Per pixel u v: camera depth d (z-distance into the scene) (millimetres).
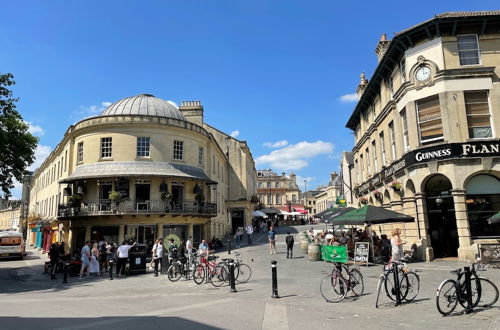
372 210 16859
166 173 27188
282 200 95125
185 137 30047
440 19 17125
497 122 16875
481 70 17125
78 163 28766
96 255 19922
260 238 38344
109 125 27875
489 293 8656
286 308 9164
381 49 25172
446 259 17094
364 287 11633
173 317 8422
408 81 18438
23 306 10570
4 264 29422
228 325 7578
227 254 25047
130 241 22906
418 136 18047
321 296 10656
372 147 26406
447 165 16906
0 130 20484
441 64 17516
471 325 7113
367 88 25219
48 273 21297
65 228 30469
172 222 27188
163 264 19031
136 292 13086
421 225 17734
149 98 31422
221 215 41156
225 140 48281
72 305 10555
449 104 17125
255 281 13977
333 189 83312
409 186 19062
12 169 23281
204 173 31266
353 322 7676
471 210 16891
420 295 10117
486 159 16516
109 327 7613
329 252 14703
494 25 17500
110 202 26547
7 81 20953
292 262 19266
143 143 28188
